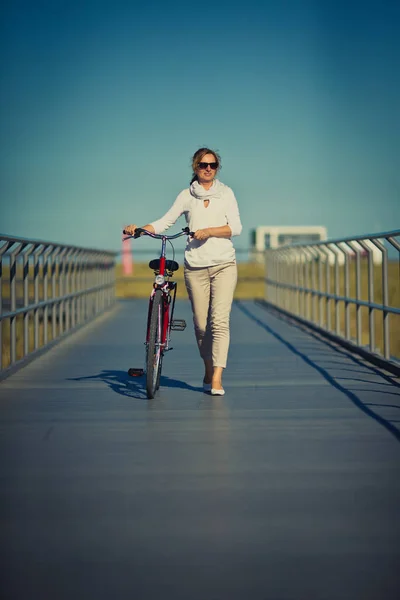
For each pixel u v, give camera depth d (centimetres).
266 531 454
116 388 959
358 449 644
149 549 428
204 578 389
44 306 1380
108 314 2391
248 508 496
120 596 370
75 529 460
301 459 614
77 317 1827
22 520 476
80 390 945
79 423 751
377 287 3672
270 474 572
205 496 521
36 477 568
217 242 868
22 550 428
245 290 5369
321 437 688
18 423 752
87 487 543
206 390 933
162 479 561
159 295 848
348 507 498
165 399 879
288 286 2202
